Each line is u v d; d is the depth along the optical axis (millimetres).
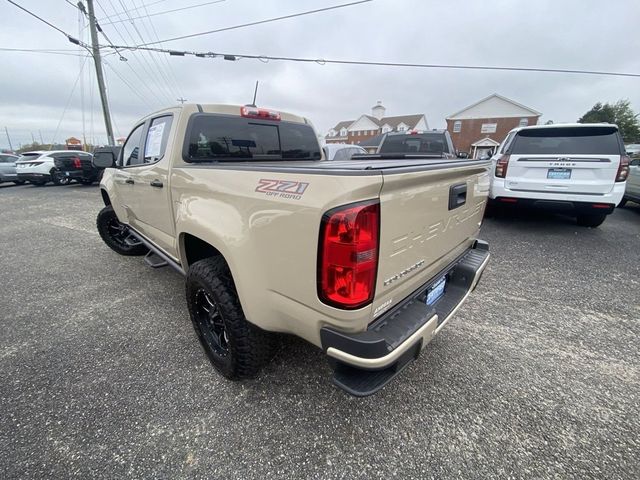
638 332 2529
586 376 2053
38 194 10789
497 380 2010
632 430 1664
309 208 1239
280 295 1459
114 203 3684
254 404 1824
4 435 1620
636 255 4199
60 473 1439
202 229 1791
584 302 2990
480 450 1556
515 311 2828
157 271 3828
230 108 2541
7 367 2133
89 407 1801
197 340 2439
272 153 2908
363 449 1560
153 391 1923
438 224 1737
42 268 3943
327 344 1355
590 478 1424
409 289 1655
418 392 1910
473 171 2051
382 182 1194
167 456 1524
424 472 1454
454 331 2531
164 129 2441
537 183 4859
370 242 1229
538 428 1676
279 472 1455
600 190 4527
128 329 2590
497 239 4871
